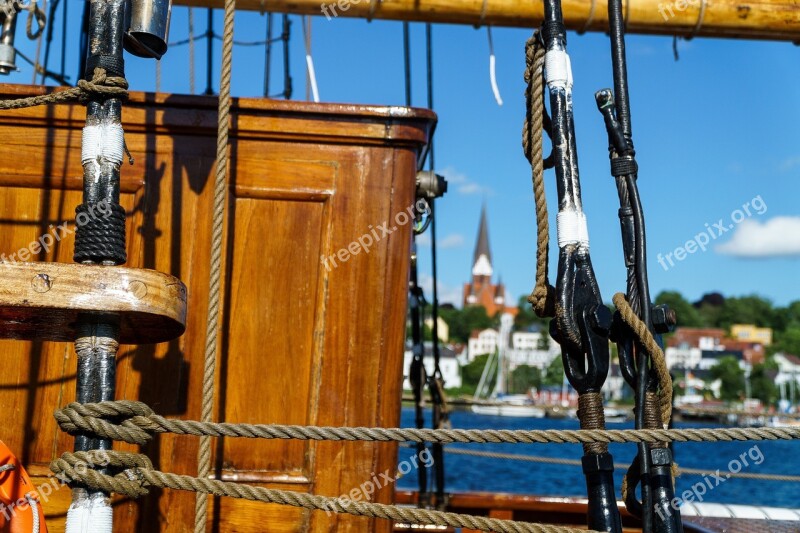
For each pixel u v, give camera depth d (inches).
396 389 115.6
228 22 99.5
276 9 160.4
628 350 97.0
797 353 5147.6
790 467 1304.1
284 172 117.7
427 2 160.7
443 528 191.5
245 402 113.3
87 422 76.9
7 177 115.8
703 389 4362.7
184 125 117.0
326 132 117.6
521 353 4421.8
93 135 82.4
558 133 101.0
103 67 83.0
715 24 164.6
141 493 79.7
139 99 116.2
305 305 115.8
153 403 112.7
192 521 110.9
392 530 115.2
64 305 75.9
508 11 161.3
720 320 5762.8
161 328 84.4
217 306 96.5
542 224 99.9
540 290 99.0
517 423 2731.3
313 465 112.7
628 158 102.6
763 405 4345.5
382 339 115.7
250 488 81.6
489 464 1209.4
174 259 115.6
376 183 118.7
